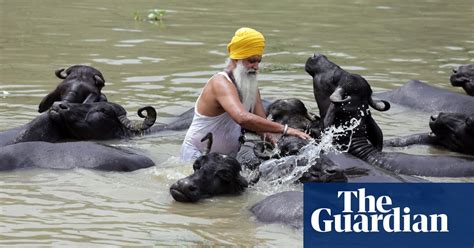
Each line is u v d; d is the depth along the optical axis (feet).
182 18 63.16
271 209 27.25
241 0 72.18
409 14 66.80
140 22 61.21
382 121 39.24
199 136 32.53
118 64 48.42
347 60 50.37
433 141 35.83
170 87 43.86
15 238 25.22
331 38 56.80
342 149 33.65
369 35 58.08
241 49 31.71
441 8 69.77
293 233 25.99
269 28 59.77
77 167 31.55
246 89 32.04
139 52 51.52
